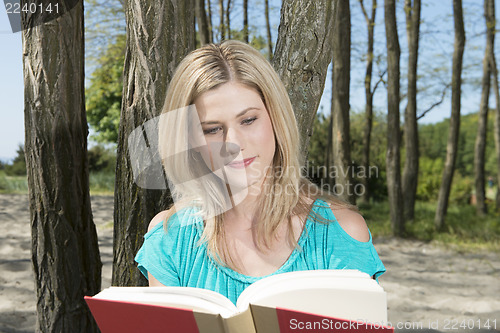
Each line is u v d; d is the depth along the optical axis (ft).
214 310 2.85
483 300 14.53
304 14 4.60
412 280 16.97
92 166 50.55
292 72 4.63
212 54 3.44
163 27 4.86
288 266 3.50
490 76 33.45
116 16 40.60
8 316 12.10
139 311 2.88
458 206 41.63
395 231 25.45
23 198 38.55
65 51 5.95
